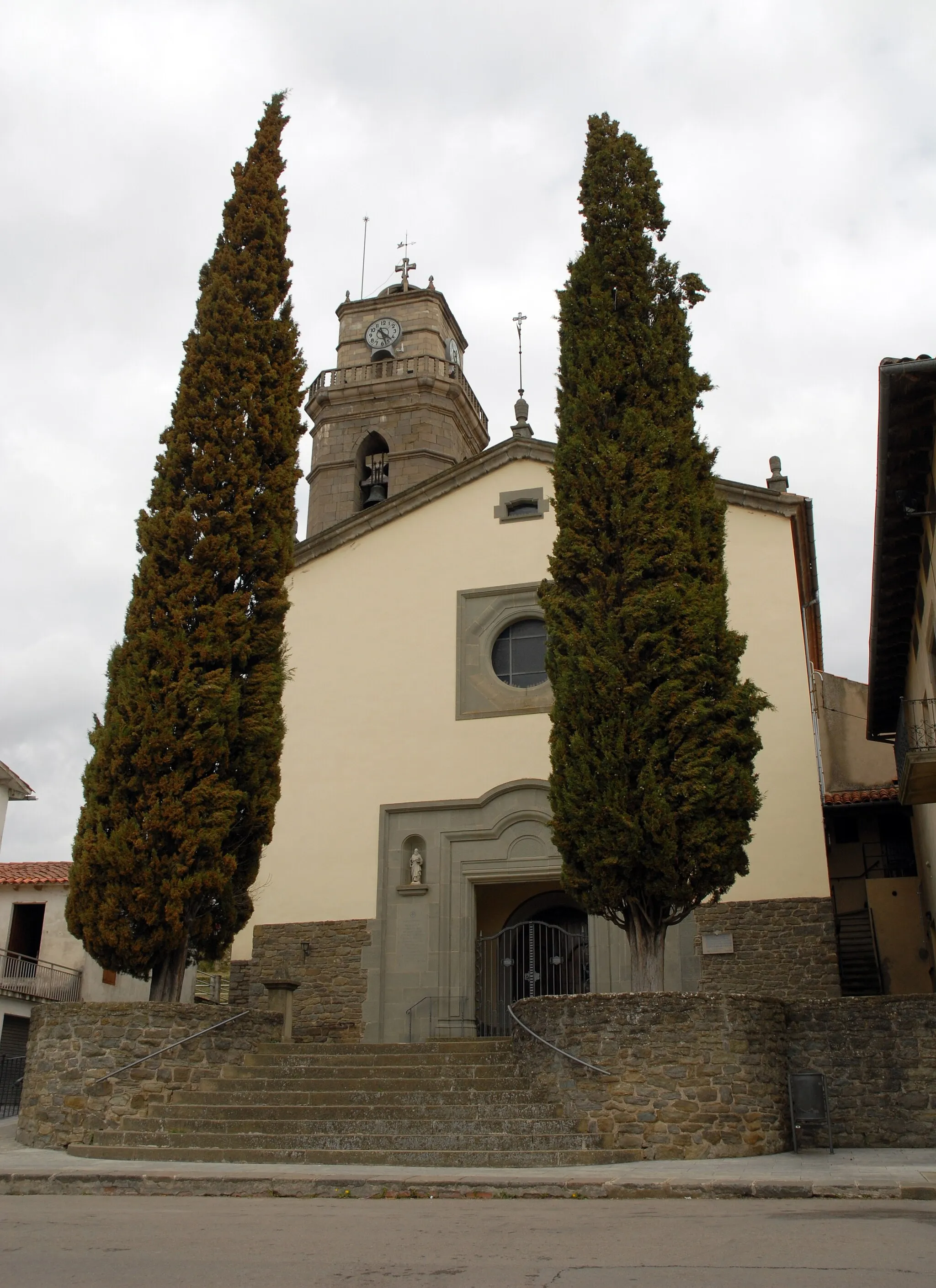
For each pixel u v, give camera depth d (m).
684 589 15.53
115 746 15.38
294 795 22.28
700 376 17.25
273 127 19.75
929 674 18.19
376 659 22.89
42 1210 9.37
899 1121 14.27
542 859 20.66
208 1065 14.85
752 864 19.33
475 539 23.25
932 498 15.50
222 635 16.19
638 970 14.60
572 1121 12.91
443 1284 5.90
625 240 17.73
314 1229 8.06
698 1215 8.72
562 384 17.50
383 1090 14.28
